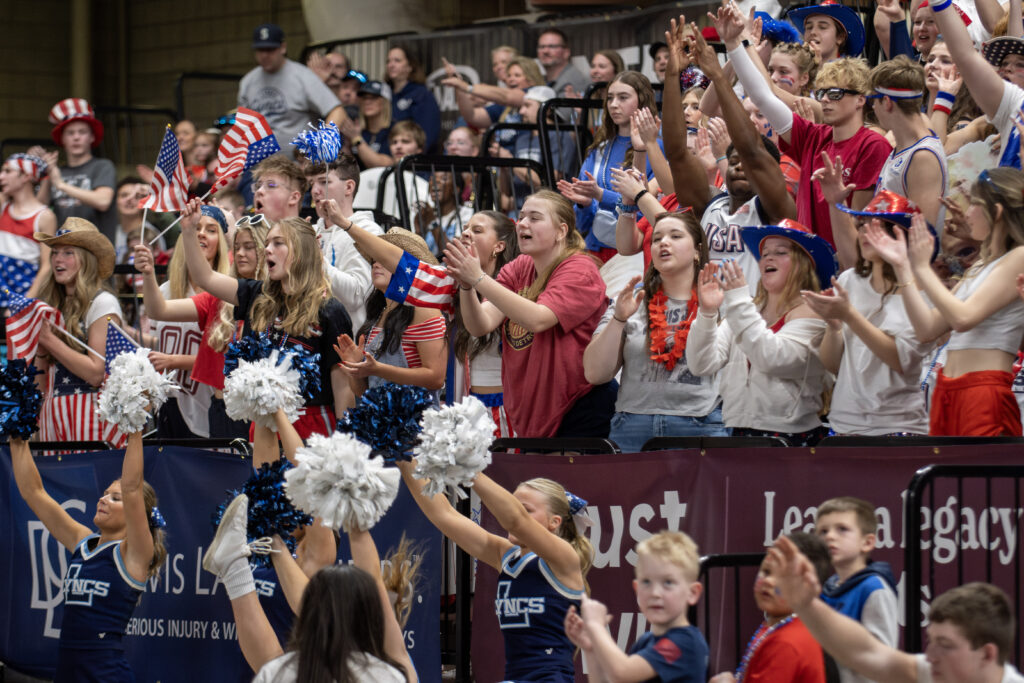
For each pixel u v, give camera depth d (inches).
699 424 605.6
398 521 618.2
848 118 658.8
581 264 647.8
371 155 1179.3
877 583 409.7
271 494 451.5
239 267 745.6
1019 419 524.4
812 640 397.1
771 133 758.5
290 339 655.8
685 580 394.3
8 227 1118.4
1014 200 521.0
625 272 772.0
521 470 581.0
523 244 656.4
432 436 460.8
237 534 454.3
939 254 596.7
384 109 1242.0
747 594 514.9
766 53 825.5
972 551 477.1
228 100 1881.2
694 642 391.9
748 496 517.3
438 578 611.5
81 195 1224.8
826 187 614.9
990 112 618.5
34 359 830.5
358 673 397.7
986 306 508.4
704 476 529.3
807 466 505.7
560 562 494.9
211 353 751.7
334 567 410.0
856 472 494.9
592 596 556.7
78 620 603.2
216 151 1305.4
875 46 944.3
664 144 701.9
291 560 461.7
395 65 1249.4
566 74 1142.3
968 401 522.0
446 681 655.1
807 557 394.6
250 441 672.4
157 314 760.3
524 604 500.1
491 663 596.7
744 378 582.2
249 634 451.2
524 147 1071.6
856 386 543.2
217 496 652.7
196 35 1941.4
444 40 1259.8
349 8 1497.3
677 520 535.5
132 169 1760.6
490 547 514.6
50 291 840.3
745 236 601.3
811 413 572.7
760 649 400.2
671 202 737.6
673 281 615.2
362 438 461.7
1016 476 453.1
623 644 548.1
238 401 483.8
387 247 639.1
